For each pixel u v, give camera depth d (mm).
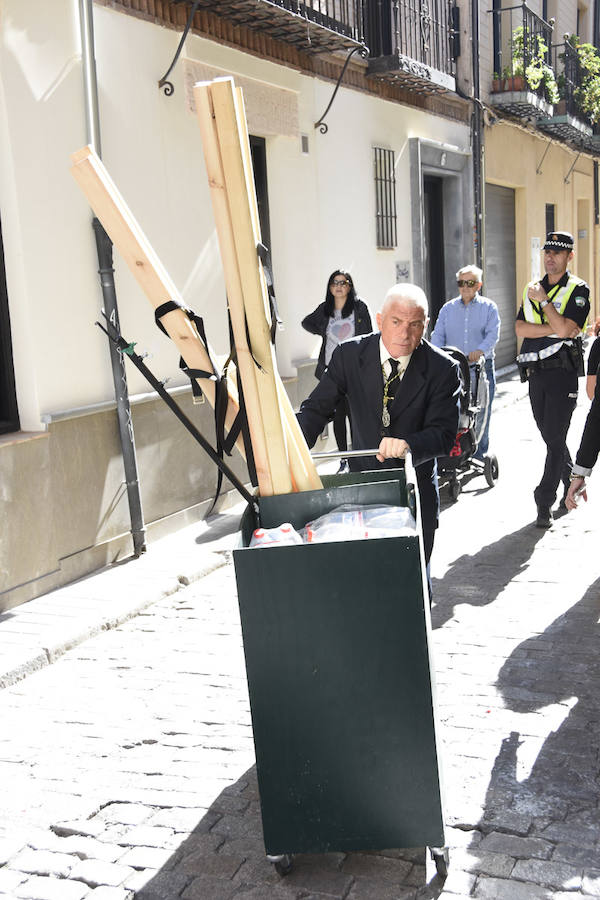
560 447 6625
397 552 2664
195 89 2781
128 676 4555
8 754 3822
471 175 14117
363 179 10547
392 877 2893
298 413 3852
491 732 3740
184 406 7180
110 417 6344
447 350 7031
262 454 3146
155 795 3455
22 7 5625
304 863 2994
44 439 5762
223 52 7691
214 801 3393
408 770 2779
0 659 4641
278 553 2693
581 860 2916
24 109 5668
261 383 3070
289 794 2834
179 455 7145
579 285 6578
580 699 3998
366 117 10586
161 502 6953
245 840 3148
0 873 3043
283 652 2750
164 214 7012
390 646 2717
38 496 5703
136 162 6695
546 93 16562
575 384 6578
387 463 3775
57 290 5934
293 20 7820
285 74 8734
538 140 18203
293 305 9039
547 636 4711
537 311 6598
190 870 3002
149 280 3023
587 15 22094
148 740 3881
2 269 5699
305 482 3254
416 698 2736
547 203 19281
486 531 6758
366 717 2764
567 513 7137
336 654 2734
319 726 2781
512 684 4172
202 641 4973
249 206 2906
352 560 2678
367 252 10664
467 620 4992
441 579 5715
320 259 9586
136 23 6660
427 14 12141
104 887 2941
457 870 2900
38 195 5781
